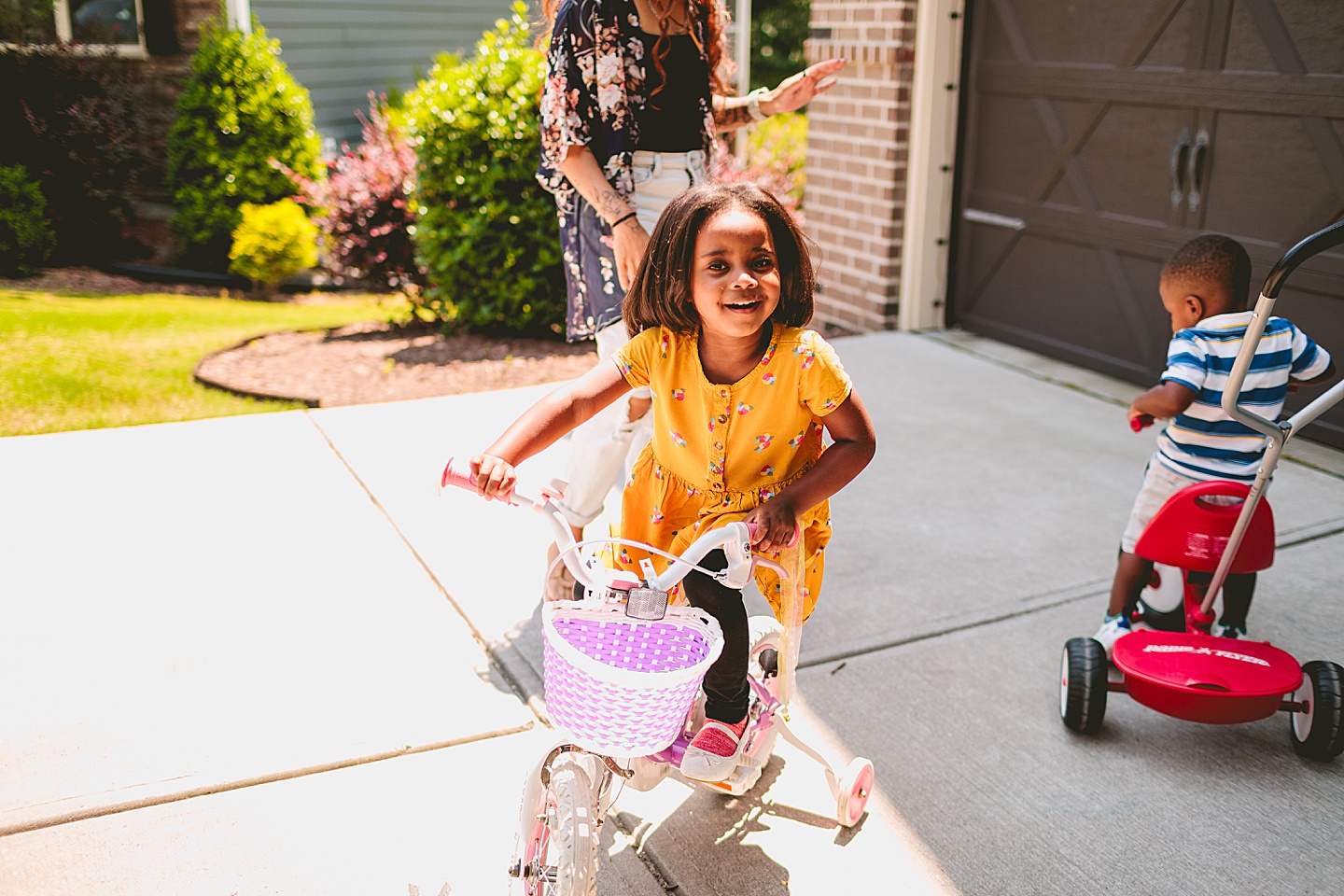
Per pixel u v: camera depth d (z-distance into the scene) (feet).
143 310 24.50
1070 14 20.02
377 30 39.09
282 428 16.80
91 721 9.52
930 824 8.68
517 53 21.39
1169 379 9.66
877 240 23.89
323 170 30.53
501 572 12.44
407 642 10.96
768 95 11.94
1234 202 17.60
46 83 28.71
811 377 7.25
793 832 8.57
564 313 22.27
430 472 15.21
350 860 8.06
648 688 6.05
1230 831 8.62
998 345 22.80
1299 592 12.31
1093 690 9.53
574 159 10.52
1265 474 8.96
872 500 14.89
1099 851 8.39
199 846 8.14
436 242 22.11
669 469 7.94
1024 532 13.98
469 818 8.54
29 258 28.12
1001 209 22.34
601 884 7.95
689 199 7.07
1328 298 16.56
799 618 7.88
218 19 29.96
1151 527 9.62
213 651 10.66
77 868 7.89
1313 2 15.90
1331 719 9.12
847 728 9.91
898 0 21.98
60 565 12.20
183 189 29.43
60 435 16.20
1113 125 19.48
